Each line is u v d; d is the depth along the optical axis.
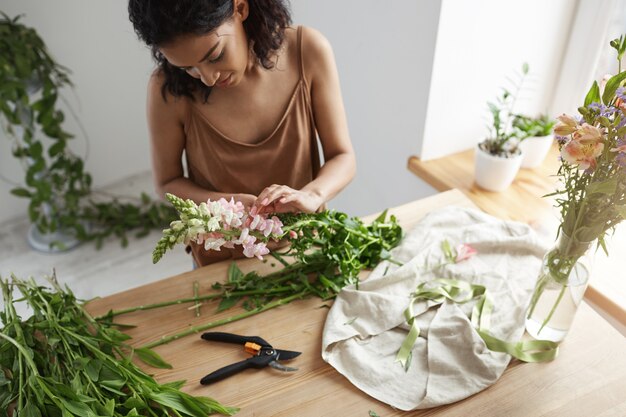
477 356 0.91
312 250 1.17
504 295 1.04
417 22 1.57
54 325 0.91
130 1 0.86
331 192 1.15
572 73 1.74
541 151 1.73
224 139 1.18
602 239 0.85
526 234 1.16
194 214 0.89
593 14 1.60
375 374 0.90
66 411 0.77
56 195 2.59
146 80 2.73
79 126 2.69
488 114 1.82
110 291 2.38
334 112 1.22
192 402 0.83
